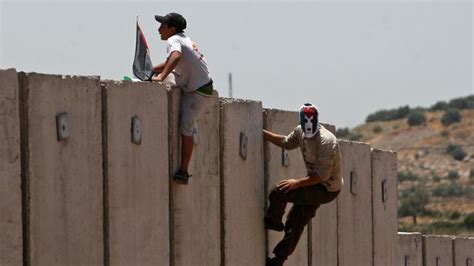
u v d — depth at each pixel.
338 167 33.84
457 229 129.12
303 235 38.12
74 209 27.70
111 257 28.94
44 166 26.80
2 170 25.66
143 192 30.09
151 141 30.34
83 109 28.02
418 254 51.78
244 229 34.50
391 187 46.31
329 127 39.62
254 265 35.00
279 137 35.03
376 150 44.72
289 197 34.09
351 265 42.12
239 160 34.25
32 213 26.48
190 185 31.97
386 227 45.78
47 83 26.92
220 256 33.47
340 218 41.19
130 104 29.59
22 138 26.34
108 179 28.83
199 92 31.20
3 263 25.64
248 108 34.69
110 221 28.91
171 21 30.89
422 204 158.00
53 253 27.08
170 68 30.33
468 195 167.62
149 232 30.33
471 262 57.88
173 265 31.38
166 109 30.89
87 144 28.12
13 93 25.97
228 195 33.69
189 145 31.34
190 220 31.98
